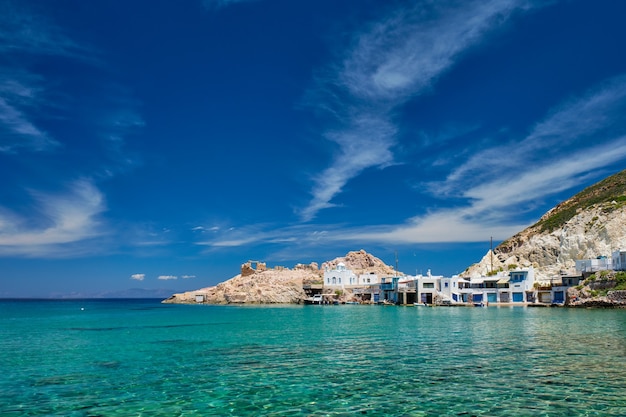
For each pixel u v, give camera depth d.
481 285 122.44
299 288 154.12
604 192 139.50
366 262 190.00
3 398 19.80
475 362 26.83
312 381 22.31
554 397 18.70
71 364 28.03
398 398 19.03
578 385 20.59
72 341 40.72
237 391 20.55
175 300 187.12
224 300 160.75
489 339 37.88
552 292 103.50
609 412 16.77
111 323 64.44
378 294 140.00
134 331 50.59
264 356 30.27
